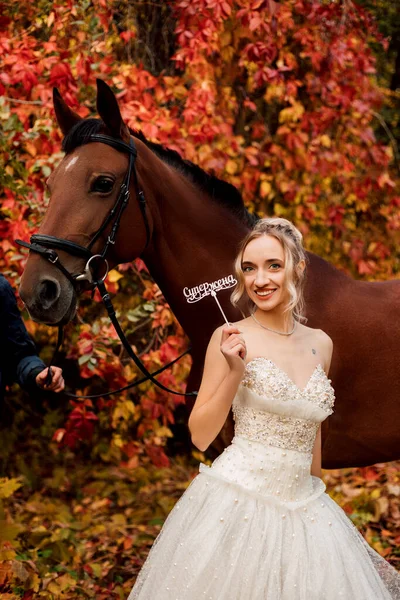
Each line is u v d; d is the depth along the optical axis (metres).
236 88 5.61
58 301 2.74
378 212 6.02
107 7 4.42
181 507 2.34
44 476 5.76
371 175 5.57
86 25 4.44
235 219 3.07
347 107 5.34
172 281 3.02
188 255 2.99
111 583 3.84
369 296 3.07
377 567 2.51
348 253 5.66
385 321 3.01
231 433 2.92
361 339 2.97
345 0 5.18
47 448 6.13
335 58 5.11
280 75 4.76
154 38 5.28
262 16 4.54
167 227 2.97
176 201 2.97
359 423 3.01
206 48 4.46
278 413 2.27
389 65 7.88
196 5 4.25
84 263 2.80
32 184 4.14
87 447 6.21
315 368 2.38
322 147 5.50
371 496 4.84
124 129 2.88
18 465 5.59
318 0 5.07
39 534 4.27
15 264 4.27
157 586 2.26
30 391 2.81
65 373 6.04
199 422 2.26
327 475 5.71
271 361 2.32
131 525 4.87
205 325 3.01
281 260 2.35
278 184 5.29
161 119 4.27
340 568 2.21
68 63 4.22
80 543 4.47
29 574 3.61
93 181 2.79
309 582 2.17
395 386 2.98
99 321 4.19
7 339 2.84
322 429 2.99
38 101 4.27
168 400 4.42
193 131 4.41
